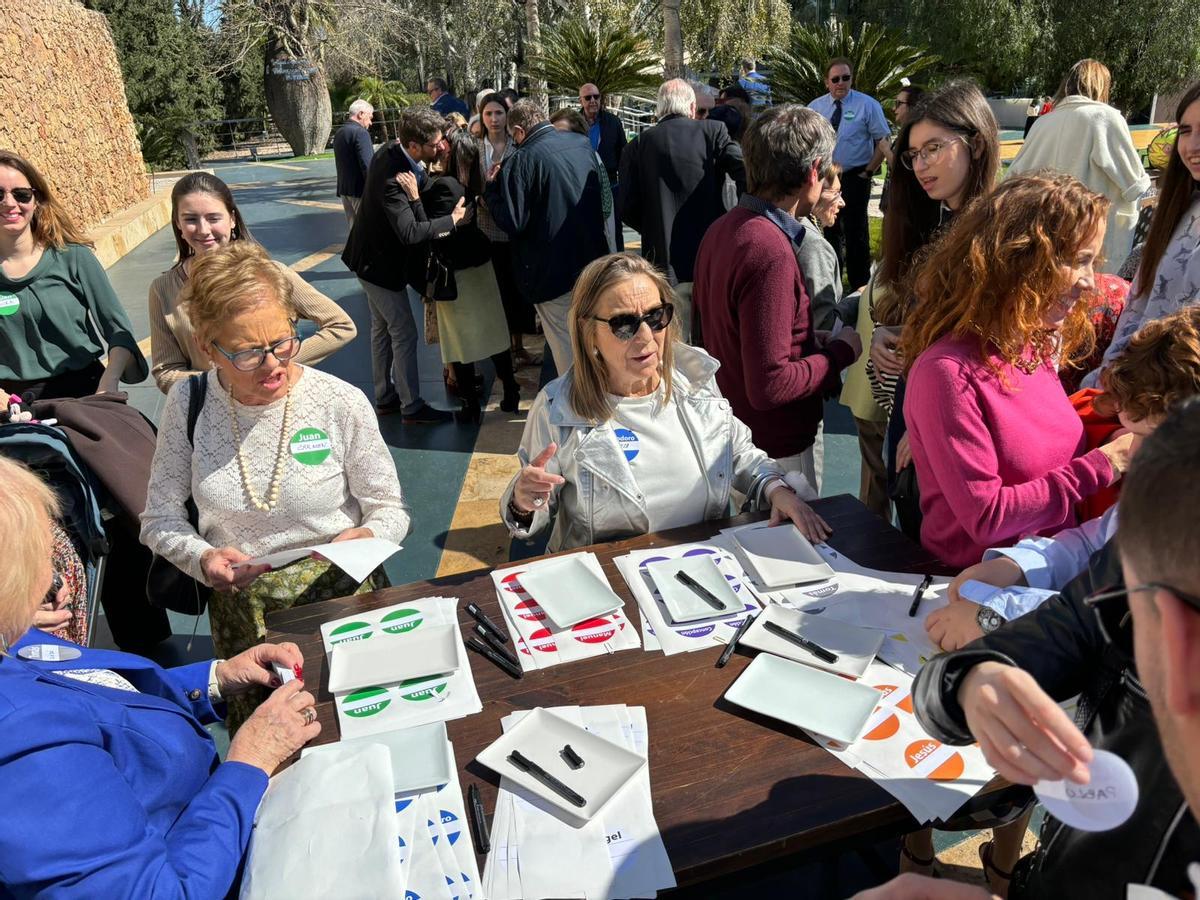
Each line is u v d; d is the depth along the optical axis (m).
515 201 4.38
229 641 2.11
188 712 1.44
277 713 1.49
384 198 4.31
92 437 2.42
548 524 2.25
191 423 2.07
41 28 9.55
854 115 6.74
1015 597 1.50
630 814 1.29
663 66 11.99
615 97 12.98
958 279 1.70
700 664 1.63
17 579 1.10
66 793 1.04
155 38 23.28
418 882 1.20
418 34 24.50
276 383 2.00
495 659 1.67
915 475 2.21
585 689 1.58
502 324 4.97
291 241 9.98
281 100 23.11
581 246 4.51
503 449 4.65
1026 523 1.72
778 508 2.14
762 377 2.40
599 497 2.15
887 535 2.05
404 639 1.75
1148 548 0.61
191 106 24.25
